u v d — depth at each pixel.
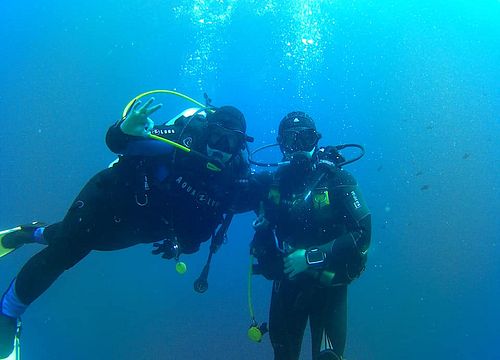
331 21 23.81
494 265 22.03
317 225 3.21
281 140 3.46
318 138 3.33
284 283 3.43
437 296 18.42
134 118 2.55
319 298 3.34
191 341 12.16
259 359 11.23
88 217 2.87
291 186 3.36
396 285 19.59
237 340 12.44
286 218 3.30
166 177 2.95
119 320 13.15
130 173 2.90
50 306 12.88
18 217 24.47
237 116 3.03
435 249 23.83
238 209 3.43
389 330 14.39
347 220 3.14
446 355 13.22
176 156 2.94
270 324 3.52
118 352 11.32
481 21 23.59
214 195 3.07
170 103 25.48
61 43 28.36
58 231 2.96
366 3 22.75
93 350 11.40
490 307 17.41
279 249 3.33
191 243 3.21
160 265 15.88
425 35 25.34
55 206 25.59
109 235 3.00
